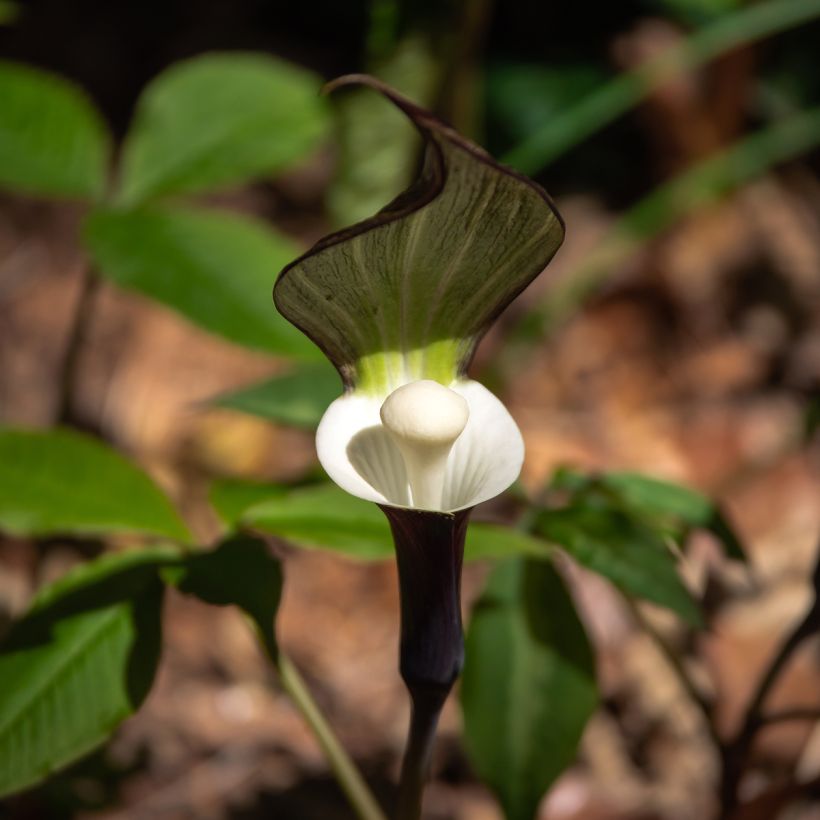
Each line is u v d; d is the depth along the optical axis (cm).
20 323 153
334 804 100
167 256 76
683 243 171
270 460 137
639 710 109
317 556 127
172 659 115
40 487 67
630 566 67
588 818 100
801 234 174
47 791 79
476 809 100
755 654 113
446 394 56
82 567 66
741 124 173
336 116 123
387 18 118
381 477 58
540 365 156
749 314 166
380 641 120
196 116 83
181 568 65
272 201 180
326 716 111
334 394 74
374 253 56
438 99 125
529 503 71
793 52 186
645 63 176
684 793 103
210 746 106
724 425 149
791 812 93
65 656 64
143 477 68
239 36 207
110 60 201
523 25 189
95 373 145
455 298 58
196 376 146
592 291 163
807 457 138
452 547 57
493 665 70
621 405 153
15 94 80
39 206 171
